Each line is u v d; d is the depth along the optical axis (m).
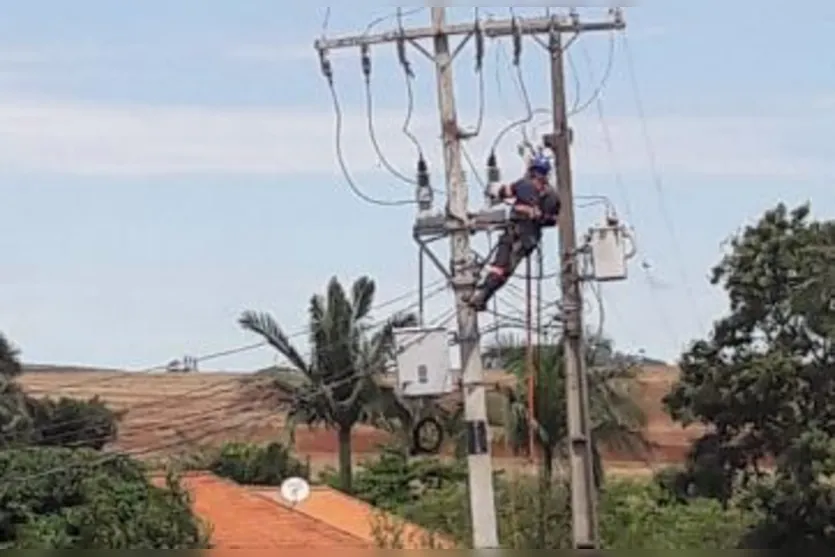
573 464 26.25
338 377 55.09
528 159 23.66
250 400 61.28
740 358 56.69
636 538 36.19
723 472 56.56
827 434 54.91
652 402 58.97
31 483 37.75
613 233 26.50
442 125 23.53
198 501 44.28
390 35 24.00
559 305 26.50
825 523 52.12
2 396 52.28
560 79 26.52
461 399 27.70
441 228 23.58
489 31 23.83
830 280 55.03
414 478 61.94
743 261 56.75
